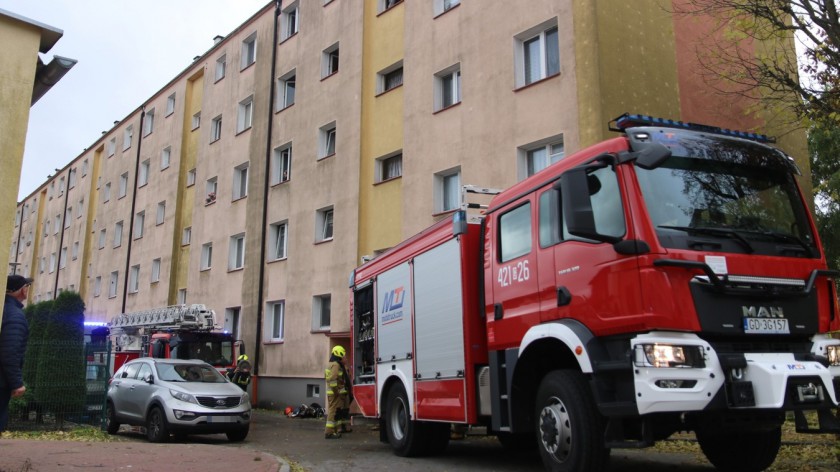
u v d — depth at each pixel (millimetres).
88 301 39281
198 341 18391
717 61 13336
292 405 20703
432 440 9461
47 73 8344
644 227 5465
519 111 14641
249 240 24219
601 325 5707
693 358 5125
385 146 18750
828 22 9398
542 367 6922
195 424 12375
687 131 6172
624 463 8297
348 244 19344
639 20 14250
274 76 24641
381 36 19609
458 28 16688
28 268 52094
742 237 5641
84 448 9633
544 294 6543
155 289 30922
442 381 8305
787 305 5617
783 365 5176
